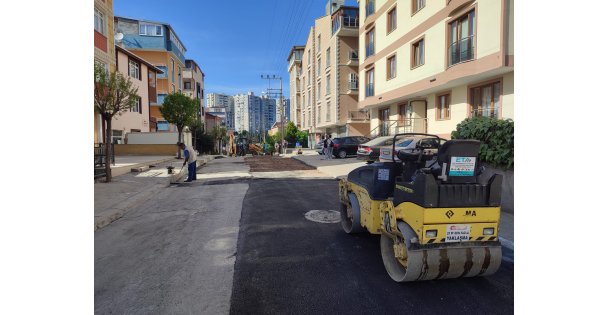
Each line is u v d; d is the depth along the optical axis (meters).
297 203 8.05
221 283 3.79
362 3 25.97
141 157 21.50
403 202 3.68
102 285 3.79
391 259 4.06
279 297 3.46
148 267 4.28
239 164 20.59
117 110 10.92
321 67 42.25
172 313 3.19
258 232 5.68
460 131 7.72
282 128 47.69
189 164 12.49
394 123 21.89
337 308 3.25
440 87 16.11
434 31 16.23
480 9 12.85
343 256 4.57
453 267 3.43
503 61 11.75
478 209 3.43
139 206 8.11
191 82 48.44
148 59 36.56
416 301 3.38
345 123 35.59
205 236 5.53
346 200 5.54
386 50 21.62
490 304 3.31
